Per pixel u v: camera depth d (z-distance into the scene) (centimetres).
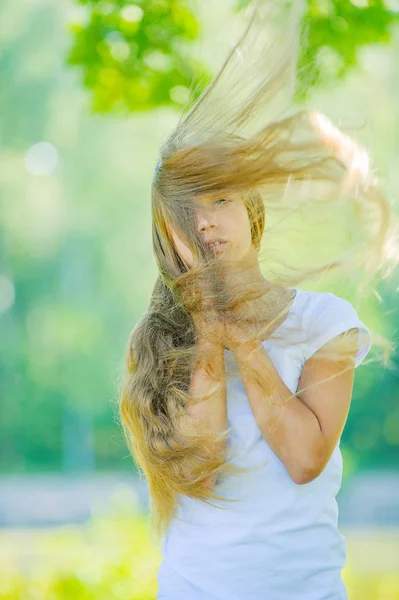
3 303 2397
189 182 247
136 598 558
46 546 770
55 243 2331
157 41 595
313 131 242
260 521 245
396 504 1500
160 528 267
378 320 950
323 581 244
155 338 265
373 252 245
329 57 565
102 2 591
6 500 1667
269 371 243
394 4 568
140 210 2256
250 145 240
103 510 732
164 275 264
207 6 610
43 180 2244
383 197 244
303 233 246
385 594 625
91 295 2341
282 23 251
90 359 2342
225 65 253
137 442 262
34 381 2375
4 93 2195
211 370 249
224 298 247
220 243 248
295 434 239
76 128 2172
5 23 2152
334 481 254
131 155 2186
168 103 605
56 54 2145
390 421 2086
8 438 2366
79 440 2319
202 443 248
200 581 250
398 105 1292
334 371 246
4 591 598
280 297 252
